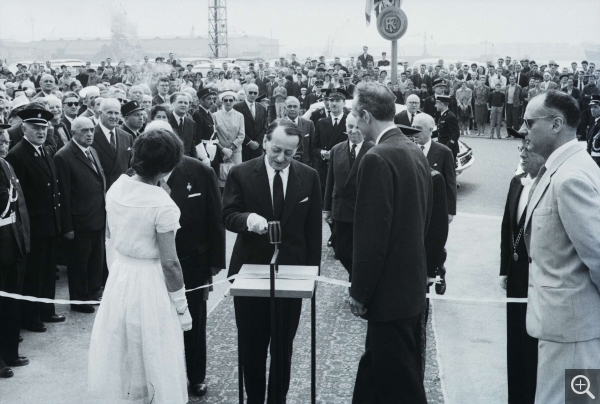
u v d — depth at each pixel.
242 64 35.72
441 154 6.55
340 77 18.97
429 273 4.50
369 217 3.39
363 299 3.45
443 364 5.20
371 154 3.42
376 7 15.79
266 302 4.12
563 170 3.26
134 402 3.64
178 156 3.63
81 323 6.22
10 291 5.27
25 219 5.33
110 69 24.67
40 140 5.98
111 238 3.77
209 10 63.59
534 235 3.36
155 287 3.64
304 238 4.36
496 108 21.19
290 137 4.05
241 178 4.23
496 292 7.07
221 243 4.54
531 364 3.93
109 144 6.92
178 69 25.34
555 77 22.77
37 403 4.60
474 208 11.46
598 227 3.10
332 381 4.85
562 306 3.24
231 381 4.87
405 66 28.23
